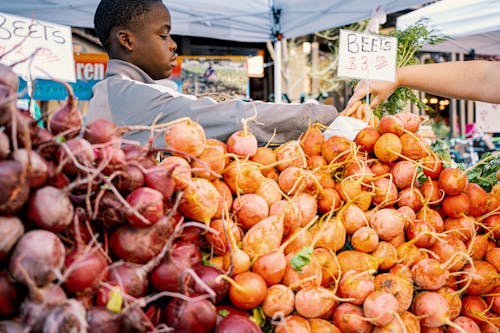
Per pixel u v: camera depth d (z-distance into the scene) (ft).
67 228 2.78
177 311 2.81
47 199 2.56
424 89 6.25
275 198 4.00
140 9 5.59
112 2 5.64
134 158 3.17
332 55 30.17
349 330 3.41
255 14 14.47
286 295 3.29
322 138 4.74
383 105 8.01
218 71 16.55
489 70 5.84
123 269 2.82
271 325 3.38
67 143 2.87
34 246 2.42
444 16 15.20
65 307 2.38
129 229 2.94
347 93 30.01
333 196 4.16
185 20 14.15
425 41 8.84
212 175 3.73
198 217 3.35
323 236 3.82
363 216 4.09
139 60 5.85
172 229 3.07
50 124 3.06
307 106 4.91
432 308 3.65
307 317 3.40
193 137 3.59
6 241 2.40
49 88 12.94
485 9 14.06
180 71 16.35
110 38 5.80
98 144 3.00
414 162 4.42
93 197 2.97
